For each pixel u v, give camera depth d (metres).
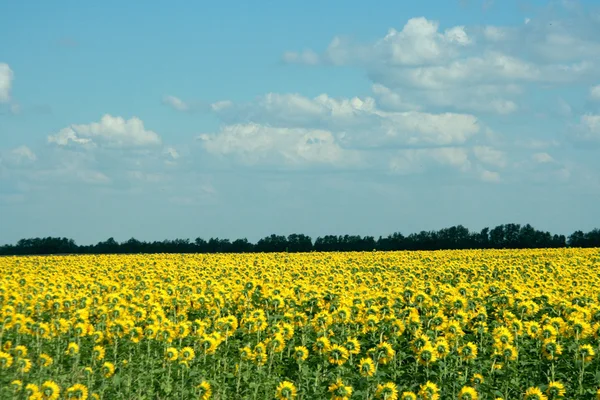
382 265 47.47
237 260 55.53
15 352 19.75
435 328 20.25
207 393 16.83
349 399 15.38
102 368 19.06
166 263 50.78
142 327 23.03
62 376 18.64
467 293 27.39
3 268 45.81
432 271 41.41
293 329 21.69
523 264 44.88
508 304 24.67
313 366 18.52
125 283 34.09
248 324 21.25
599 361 17.14
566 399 15.52
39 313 25.70
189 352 18.83
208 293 30.64
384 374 16.31
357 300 23.42
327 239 99.62
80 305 26.30
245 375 18.20
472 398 15.07
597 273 37.59
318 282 33.22
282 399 15.80
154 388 18.48
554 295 26.66
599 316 21.17
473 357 17.52
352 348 17.94
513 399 16.44
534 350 18.67
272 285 29.31
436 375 16.75
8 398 16.69
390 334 20.30
